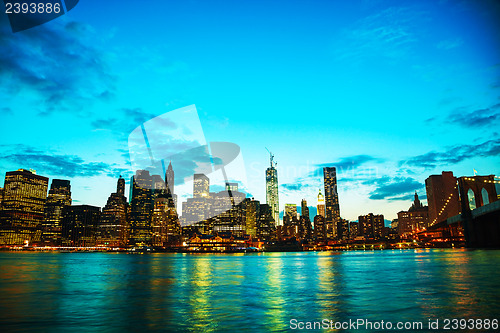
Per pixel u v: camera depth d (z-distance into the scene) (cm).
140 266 8200
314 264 8238
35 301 2361
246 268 6794
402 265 6750
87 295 2683
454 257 9619
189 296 2567
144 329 1521
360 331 1422
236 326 1551
